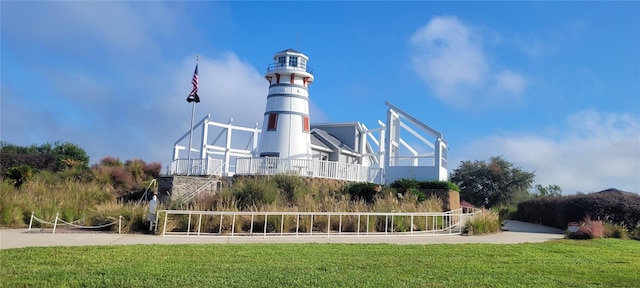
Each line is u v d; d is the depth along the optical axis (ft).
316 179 93.97
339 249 42.50
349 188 88.07
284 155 115.75
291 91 119.44
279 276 29.25
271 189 71.77
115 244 42.68
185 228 56.70
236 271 30.48
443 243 50.24
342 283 27.81
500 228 70.90
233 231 54.75
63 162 125.39
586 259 39.45
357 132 139.74
